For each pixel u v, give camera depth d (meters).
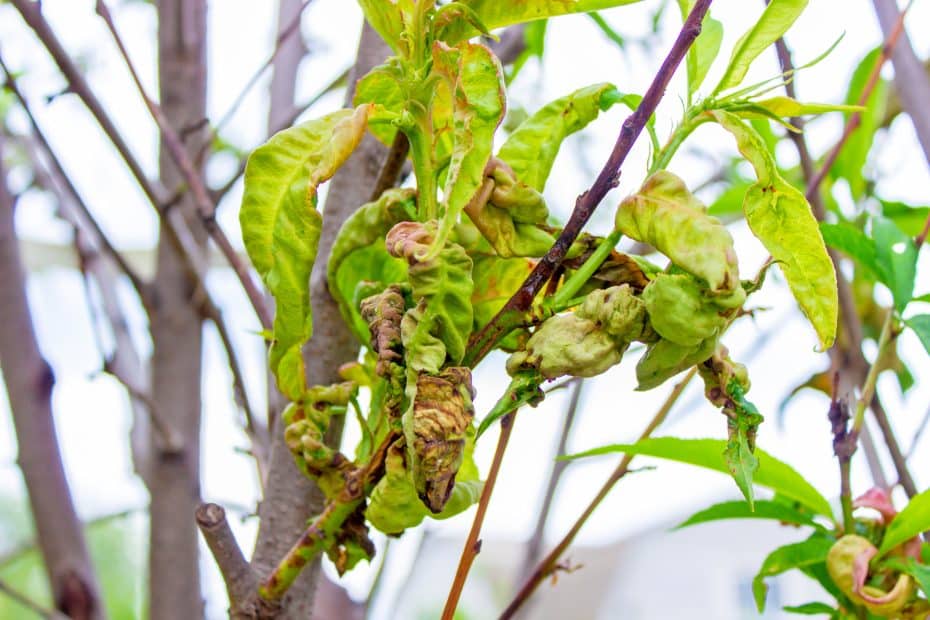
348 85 1.15
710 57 0.96
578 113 1.00
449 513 0.95
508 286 0.97
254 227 0.94
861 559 1.09
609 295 0.91
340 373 1.03
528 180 1.00
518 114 1.53
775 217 0.93
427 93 0.94
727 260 0.88
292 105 1.43
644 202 0.91
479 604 5.12
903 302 1.14
